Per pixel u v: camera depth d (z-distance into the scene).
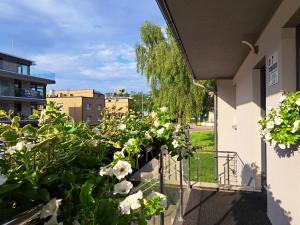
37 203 0.87
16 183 0.84
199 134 27.22
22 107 31.83
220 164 8.40
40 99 33.66
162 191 2.35
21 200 0.85
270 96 3.45
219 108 8.73
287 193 2.88
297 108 2.52
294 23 2.81
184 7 3.15
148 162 2.07
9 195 0.84
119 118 2.06
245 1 2.98
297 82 2.87
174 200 3.62
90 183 0.96
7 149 0.98
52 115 1.28
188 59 5.89
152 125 2.39
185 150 2.85
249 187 4.85
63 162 1.10
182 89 15.38
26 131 1.08
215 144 8.73
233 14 3.36
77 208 0.93
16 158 0.93
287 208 2.88
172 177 3.56
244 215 3.81
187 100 15.33
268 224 3.51
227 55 5.52
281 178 3.06
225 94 8.70
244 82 5.88
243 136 6.07
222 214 3.87
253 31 4.01
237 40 4.48
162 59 16.03
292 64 2.89
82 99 24.80
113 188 1.13
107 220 0.95
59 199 0.89
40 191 0.86
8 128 1.08
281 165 3.05
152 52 17.06
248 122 5.32
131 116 2.23
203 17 3.47
